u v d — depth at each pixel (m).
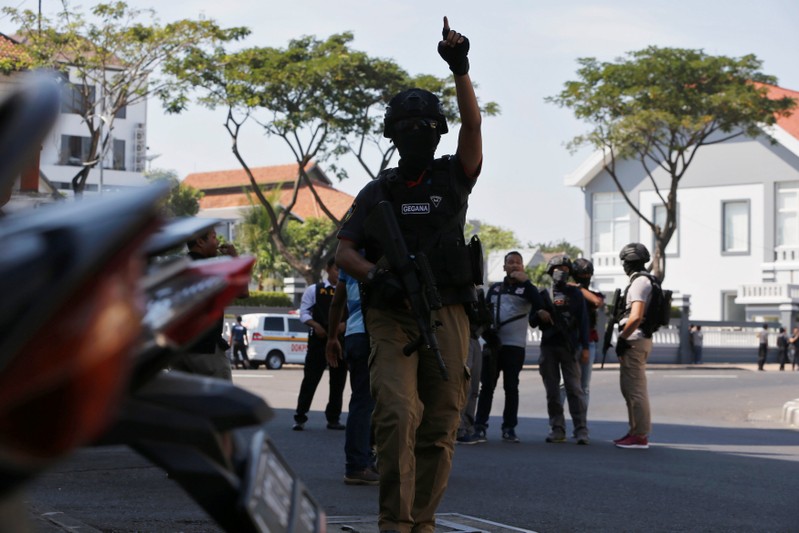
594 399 26.08
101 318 1.20
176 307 1.70
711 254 63.03
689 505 9.20
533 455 13.07
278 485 2.07
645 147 49.28
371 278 5.86
